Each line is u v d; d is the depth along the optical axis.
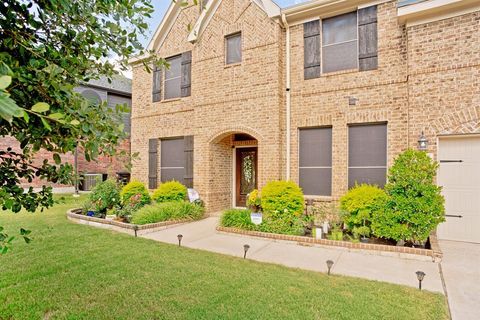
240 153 11.20
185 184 10.91
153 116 11.98
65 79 1.98
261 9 9.09
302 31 8.87
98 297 3.71
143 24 2.38
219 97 9.91
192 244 6.50
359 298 3.74
